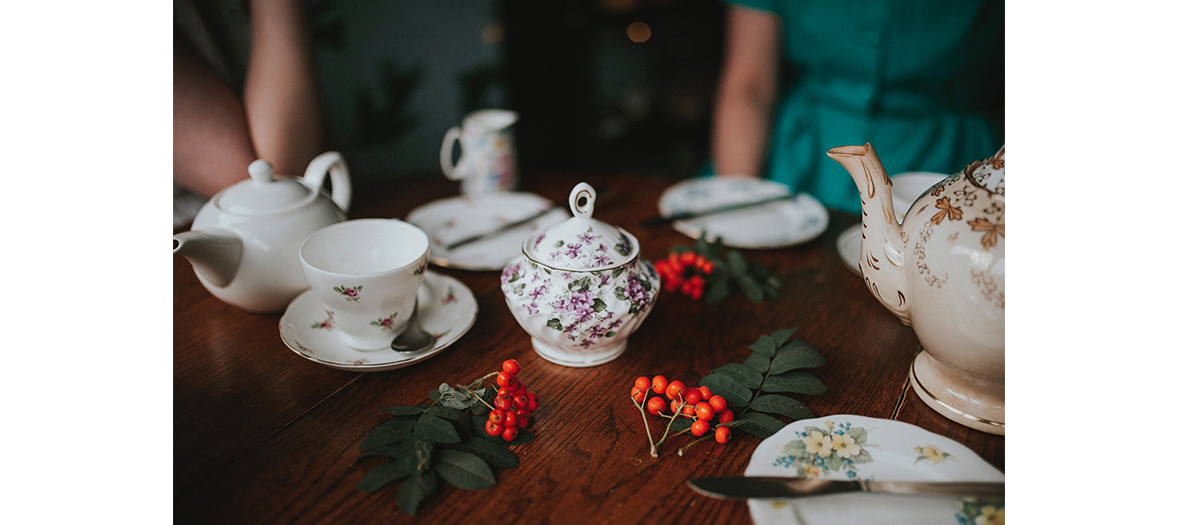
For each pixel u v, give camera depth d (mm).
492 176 896
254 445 511
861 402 550
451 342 598
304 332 614
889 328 641
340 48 1183
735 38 1206
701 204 888
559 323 553
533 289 563
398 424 508
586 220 570
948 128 1050
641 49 2232
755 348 574
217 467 492
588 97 2176
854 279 723
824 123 1123
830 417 508
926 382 546
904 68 1016
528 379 578
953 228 463
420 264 581
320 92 956
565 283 553
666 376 582
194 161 845
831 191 1127
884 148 1065
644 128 2318
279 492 475
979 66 1025
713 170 1260
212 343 623
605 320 554
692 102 2303
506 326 645
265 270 619
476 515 460
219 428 525
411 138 1407
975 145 1059
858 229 819
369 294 562
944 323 476
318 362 567
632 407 547
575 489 477
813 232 797
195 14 812
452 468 480
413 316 622
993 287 446
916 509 447
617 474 488
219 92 847
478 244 792
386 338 602
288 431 524
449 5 1407
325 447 511
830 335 632
